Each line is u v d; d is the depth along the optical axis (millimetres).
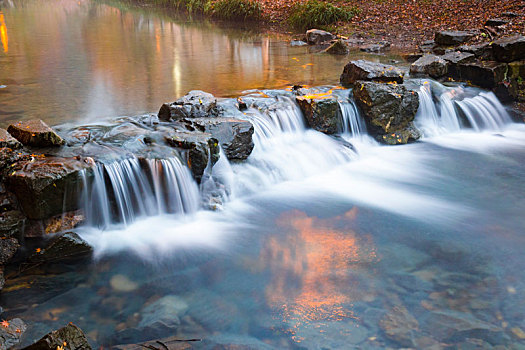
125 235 6125
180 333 4402
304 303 4855
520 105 11109
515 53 11164
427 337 4367
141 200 6418
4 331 4188
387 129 9453
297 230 6406
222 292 5039
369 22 18609
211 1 25188
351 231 6387
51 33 17703
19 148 6008
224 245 5984
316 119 8859
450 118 10344
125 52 14305
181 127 7434
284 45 16344
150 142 6781
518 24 14305
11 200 5547
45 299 4828
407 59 13656
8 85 10148
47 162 5777
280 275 5352
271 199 7340
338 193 7602
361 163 8797
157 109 8578
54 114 8195
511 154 9227
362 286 5141
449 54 12000
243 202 7215
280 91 9695
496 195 7535
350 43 16312
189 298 4930
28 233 5594
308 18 19406
